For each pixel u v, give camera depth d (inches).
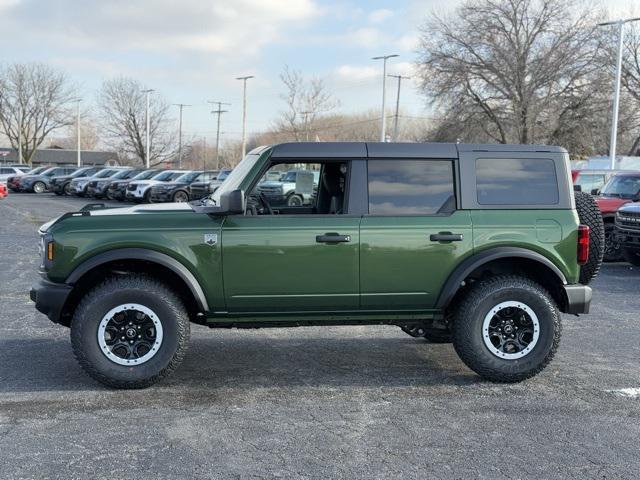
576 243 219.1
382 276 211.9
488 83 1456.7
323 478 148.9
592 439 172.9
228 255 206.1
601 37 1429.6
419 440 171.2
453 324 221.3
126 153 2938.0
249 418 185.5
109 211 214.4
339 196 220.5
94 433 173.2
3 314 309.4
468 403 200.1
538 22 1438.2
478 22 1455.5
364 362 243.8
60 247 201.3
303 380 221.5
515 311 217.8
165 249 203.6
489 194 218.1
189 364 238.2
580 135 1435.8
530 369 216.2
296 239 207.9
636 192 538.3
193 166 3437.5
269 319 214.2
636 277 450.6
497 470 153.6
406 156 215.2
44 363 235.5
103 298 201.5
